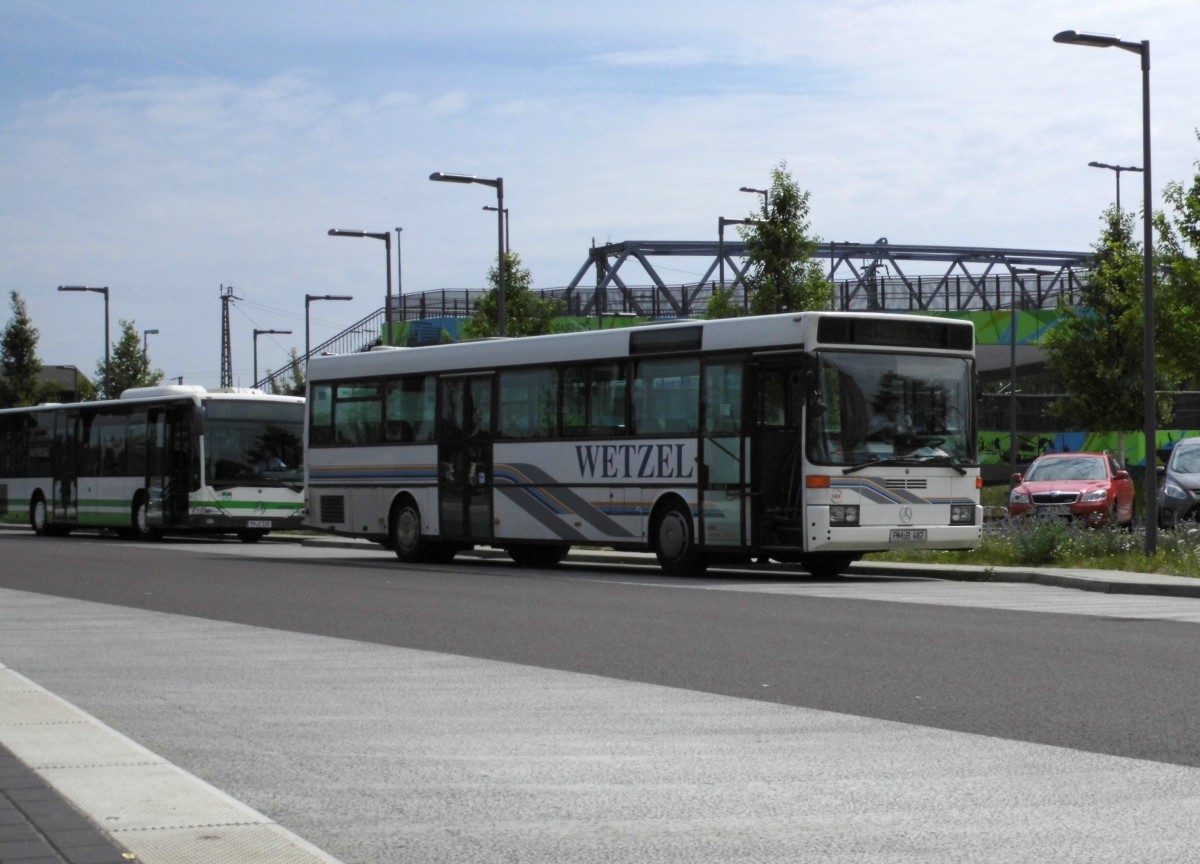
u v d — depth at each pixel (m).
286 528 40.72
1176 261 39.38
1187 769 8.16
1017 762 8.40
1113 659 12.80
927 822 7.00
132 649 14.30
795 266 45.00
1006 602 18.95
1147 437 24.75
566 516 25.84
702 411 23.58
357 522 30.25
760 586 21.95
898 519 22.62
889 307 76.50
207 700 11.05
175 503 40.56
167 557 31.91
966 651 13.48
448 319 68.94
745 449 22.89
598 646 14.27
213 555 33.00
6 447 48.94
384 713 10.38
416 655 13.68
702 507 23.58
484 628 16.05
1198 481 31.20
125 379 79.94
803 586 21.94
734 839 6.73
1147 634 14.80
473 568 27.31
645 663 12.95
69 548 36.66
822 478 22.09
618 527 24.92
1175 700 10.52
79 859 6.13
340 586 22.48
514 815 7.29
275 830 6.77
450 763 8.61
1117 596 19.97
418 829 7.03
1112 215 56.88
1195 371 40.06
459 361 28.08
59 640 15.12
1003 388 83.56
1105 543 25.30
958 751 8.76
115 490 43.12
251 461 40.50
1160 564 23.28
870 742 9.09
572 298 80.88
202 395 40.31
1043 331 73.38
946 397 23.23
